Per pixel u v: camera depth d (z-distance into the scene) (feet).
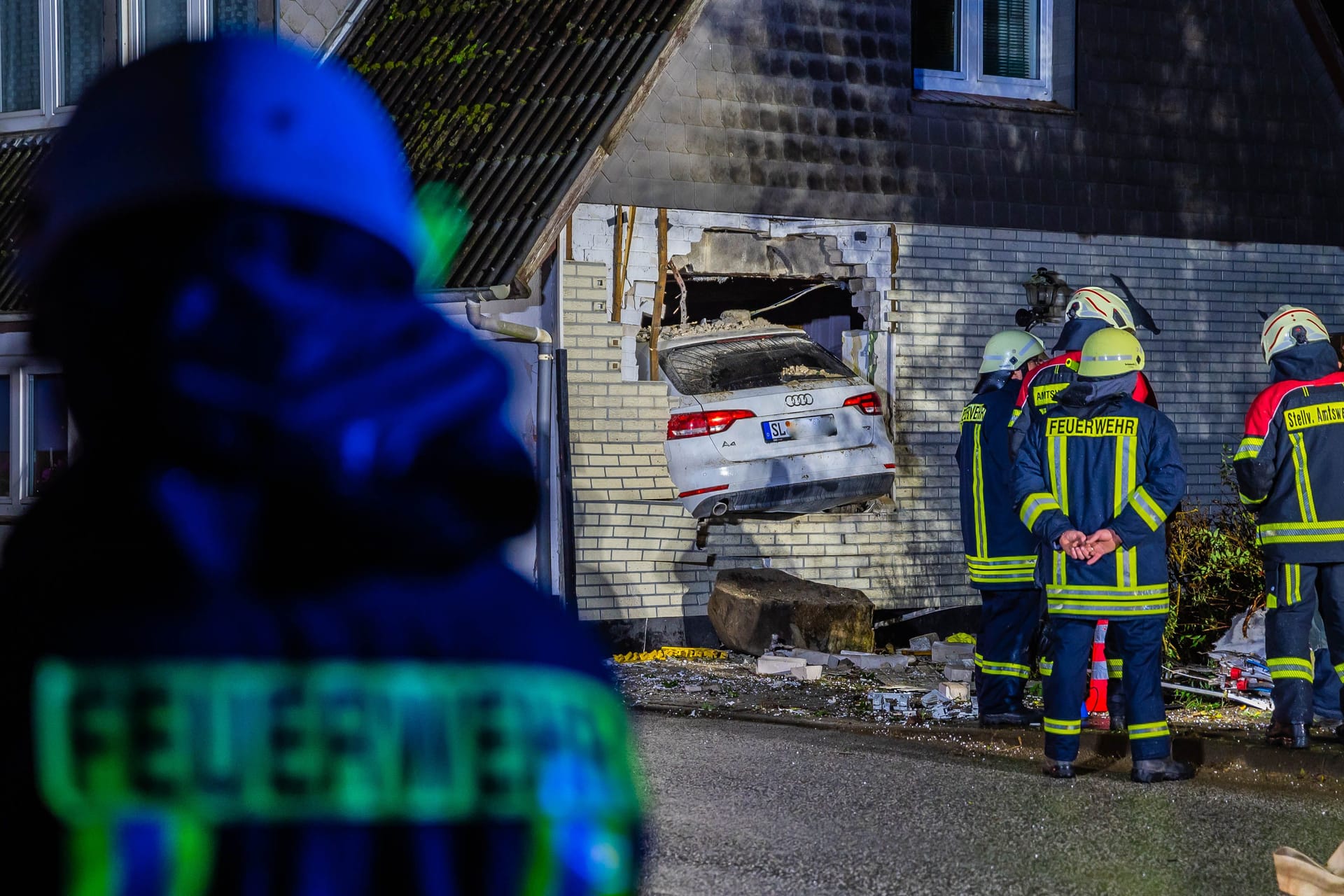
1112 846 19.83
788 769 24.98
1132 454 24.04
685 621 41.01
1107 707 28.53
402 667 3.70
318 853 3.57
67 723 3.57
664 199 42.32
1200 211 50.06
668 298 49.11
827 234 44.62
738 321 45.68
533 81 42.04
